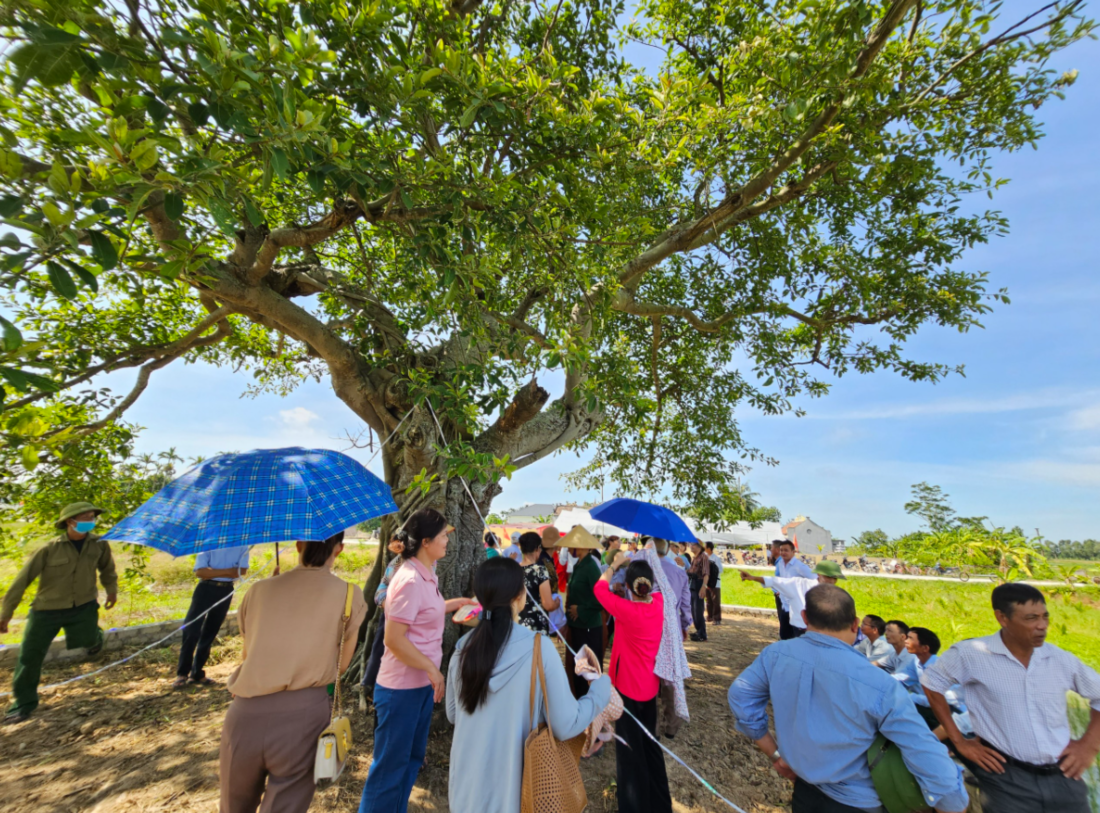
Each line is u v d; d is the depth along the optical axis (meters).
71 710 4.57
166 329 6.12
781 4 5.82
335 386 5.55
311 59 2.60
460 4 5.20
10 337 1.92
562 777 1.84
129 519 2.25
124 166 2.16
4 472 3.81
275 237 4.12
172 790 3.37
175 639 6.57
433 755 3.86
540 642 2.01
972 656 2.69
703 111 5.00
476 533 5.30
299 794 2.24
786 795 3.71
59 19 2.24
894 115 5.66
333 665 2.41
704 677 6.33
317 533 2.23
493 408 4.39
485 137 4.67
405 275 5.17
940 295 6.95
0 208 2.02
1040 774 2.46
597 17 6.05
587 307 5.28
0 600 5.85
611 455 9.77
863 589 13.31
